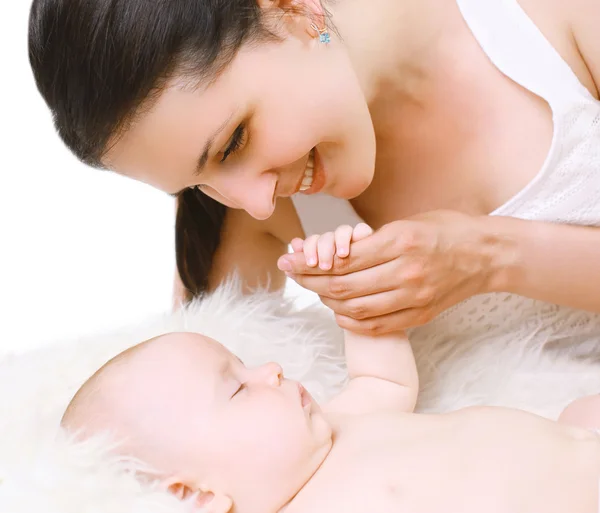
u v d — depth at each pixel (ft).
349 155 4.22
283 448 3.66
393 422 3.92
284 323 5.02
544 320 4.99
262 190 3.96
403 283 4.21
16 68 8.42
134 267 8.39
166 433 3.66
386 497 3.49
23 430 3.77
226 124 3.64
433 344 5.03
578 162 4.60
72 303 8.09
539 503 3.36
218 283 5.80
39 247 8.38
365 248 4.13
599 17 4.55
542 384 4.82
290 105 3.79
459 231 4.34
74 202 8.55
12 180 8.47
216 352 3.90
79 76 3.46
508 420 3.77
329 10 4.50
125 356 3.94
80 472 3.51
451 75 4.75
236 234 5.73
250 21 3.62
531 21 4.67
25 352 4.76
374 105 4.80
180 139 3.62
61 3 3.43
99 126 3.56
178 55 3.44
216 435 3.65
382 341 4.47
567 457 3.54
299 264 4.24
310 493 3.66
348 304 4.31
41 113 8.50
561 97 4.58
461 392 4.84
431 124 4.86
